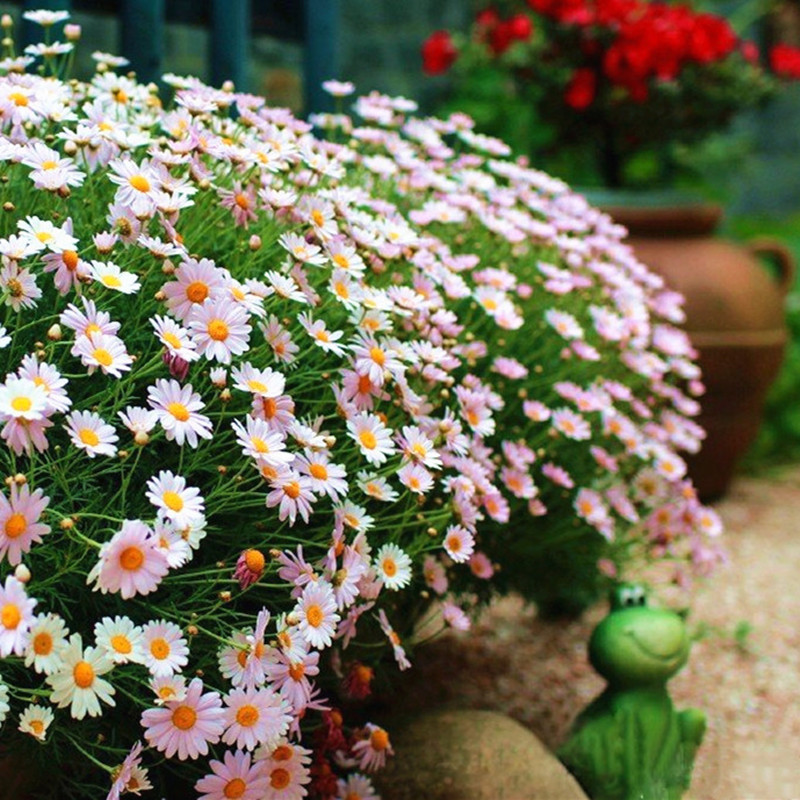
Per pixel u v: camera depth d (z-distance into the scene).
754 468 2.61
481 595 1.40
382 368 1.11
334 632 1.03
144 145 1.19
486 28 2.40
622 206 2.24
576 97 2.24
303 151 1.21
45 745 1.01
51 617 0.94
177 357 1.01
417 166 1.41
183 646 0.97
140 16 1.71
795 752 1.44
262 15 2.00
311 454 1.04
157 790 1.12
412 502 1.18
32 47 1.26
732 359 2.19
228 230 1.17
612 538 1.37
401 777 1.23
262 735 0.99
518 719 1.46
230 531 1.07
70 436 1.02
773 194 4.17
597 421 1.45
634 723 1.29
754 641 1.71
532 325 1.42
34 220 1.00
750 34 3.92
